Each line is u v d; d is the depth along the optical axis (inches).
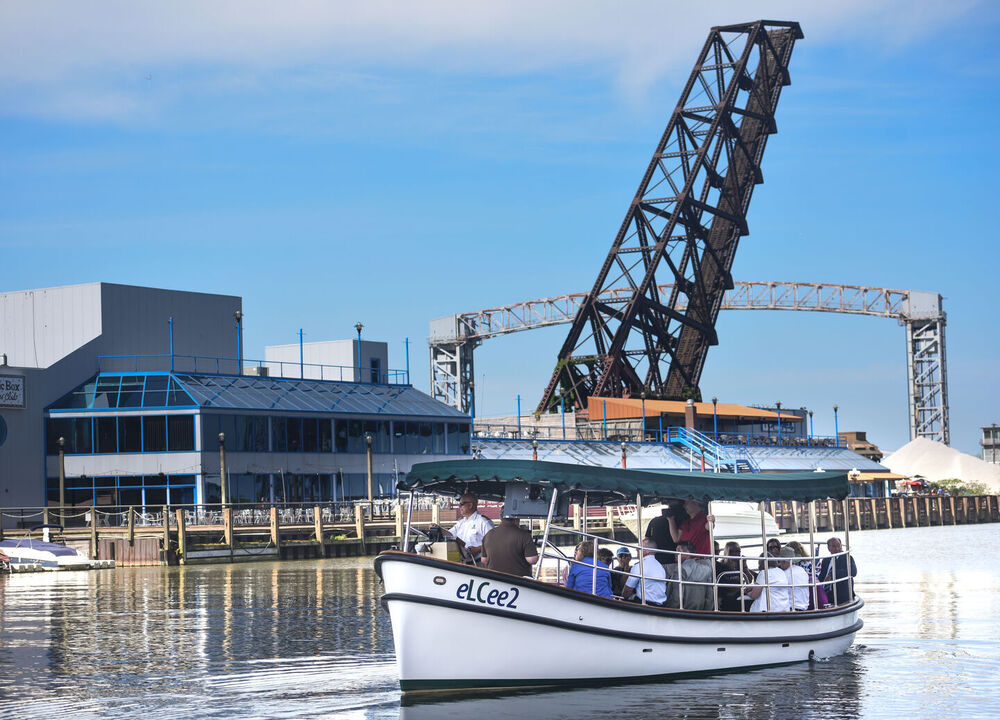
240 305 5285.4
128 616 2129.7
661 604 1402.6
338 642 1738.4
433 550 1430.9
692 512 1524.4
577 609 1317.7
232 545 3602.4
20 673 1514.5
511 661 1294.3
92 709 1284.4
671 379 7701.8
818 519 6186.0
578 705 1263.5
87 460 4264.3
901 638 1776.6
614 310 7529.5
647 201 7426.2
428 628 1269.7
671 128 7431.1
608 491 1347.2
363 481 4756.4
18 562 3398.1
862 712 1242.6
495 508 3850.9
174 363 4955.7
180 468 4185.5
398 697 1310.3
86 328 4685.0
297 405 4547.2
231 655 1631.4
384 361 5940.0
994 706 1268.5
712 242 7701.8
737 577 1544.0
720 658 1434.5
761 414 7760.8
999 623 1952.5
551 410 7790.4
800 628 1528.1
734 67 7480.3
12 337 4830.2
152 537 3526.1
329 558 3784.5
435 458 5098.4
